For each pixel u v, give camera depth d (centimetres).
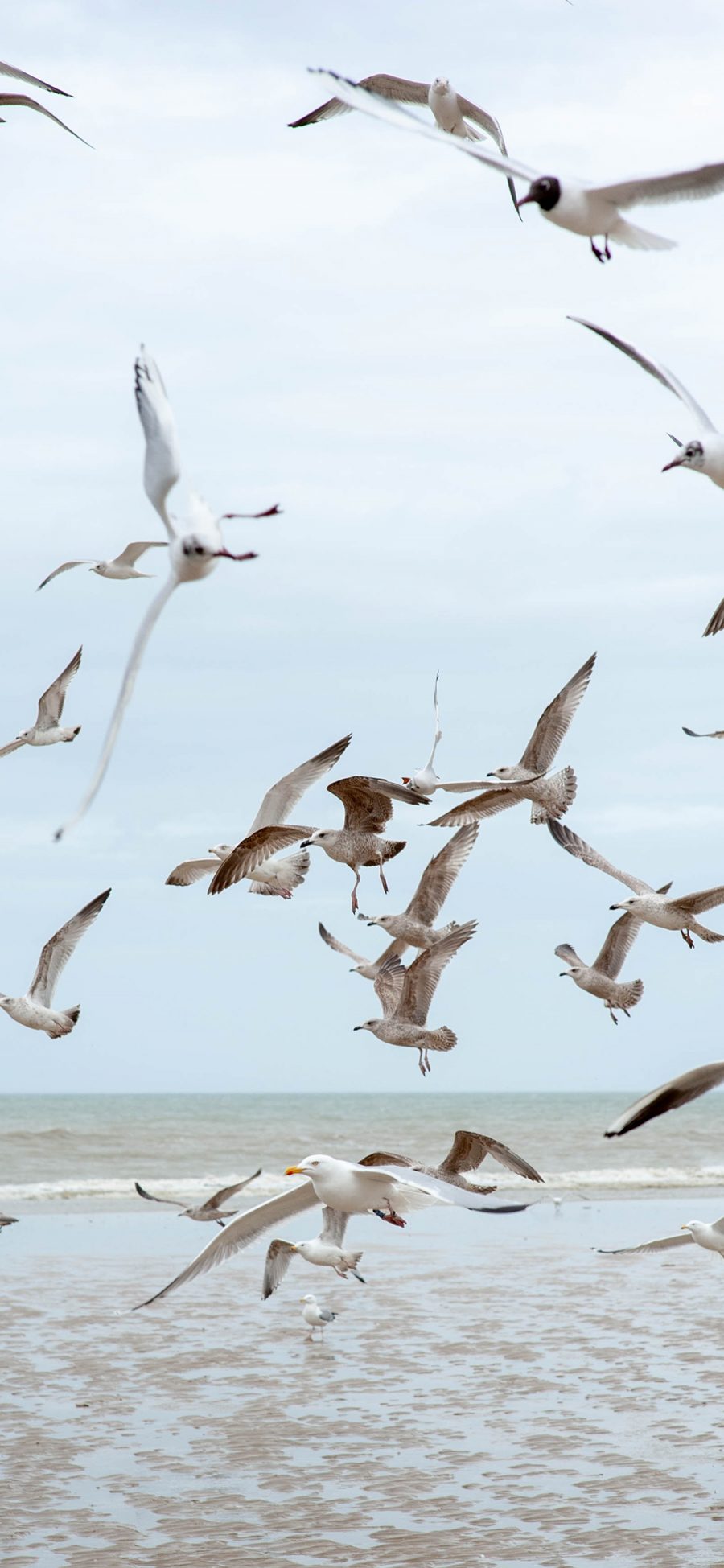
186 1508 1055
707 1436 1229
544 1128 5550
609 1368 1473
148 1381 1423
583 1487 1099
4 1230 2512
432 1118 6756
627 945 1498
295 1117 7169
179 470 642
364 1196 993
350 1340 1608
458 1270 2080
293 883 1371
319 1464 1158
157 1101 12006
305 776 1377
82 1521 1033
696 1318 1728
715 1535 996
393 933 1405
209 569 642
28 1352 1544
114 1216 2736
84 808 604
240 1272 2062
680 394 782
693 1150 4353
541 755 1411
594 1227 2581
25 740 1684
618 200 728
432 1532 1005
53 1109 9000
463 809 1420
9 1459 1172
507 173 715
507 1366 1479
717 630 955
